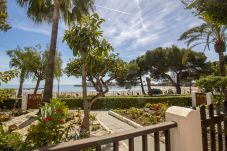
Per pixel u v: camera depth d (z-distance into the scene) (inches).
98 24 252.8
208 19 139.6
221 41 751.1
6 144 137.6
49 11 560.1
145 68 1510.8
